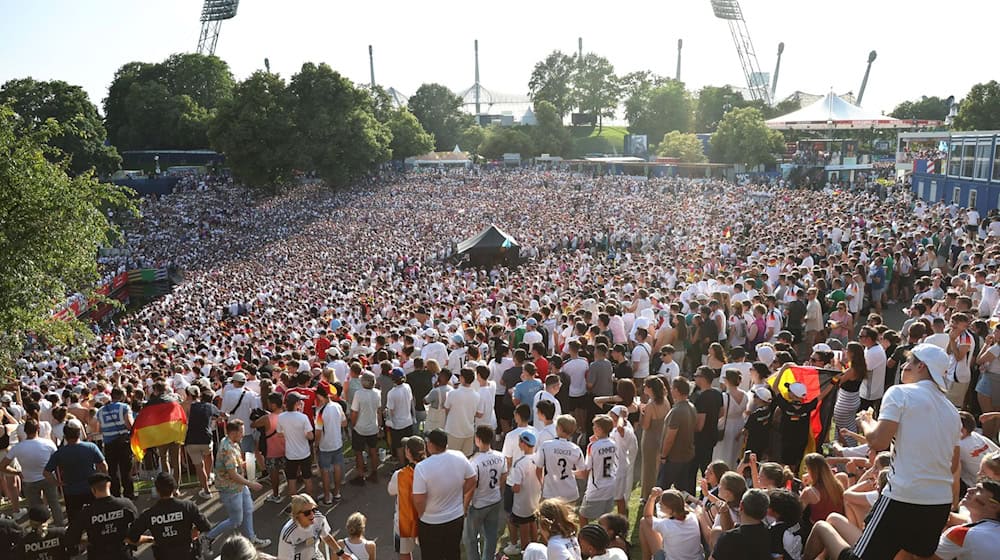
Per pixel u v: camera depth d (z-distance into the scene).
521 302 20.70
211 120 81.44
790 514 5.61
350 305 29.11
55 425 12.43
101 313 46.38
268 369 14.37
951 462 4.89
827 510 6.37
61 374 21.03
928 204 33.88
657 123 118.69
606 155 116.19
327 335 19.78
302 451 10.41
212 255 58.62
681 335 14.03
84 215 16.19
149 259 57.44
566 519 5.96
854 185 54.47
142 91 104.06
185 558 7.46
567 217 53.16
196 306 36.06
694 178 80.56
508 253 38.91
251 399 11.72
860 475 7.41
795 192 50.03
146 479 12.27
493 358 13.03
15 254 14.81
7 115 15.77
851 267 17.83
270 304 35.56
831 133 70.88
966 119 68.94
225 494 9.01
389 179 82.75
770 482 6.27
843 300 15.19
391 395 11.05
